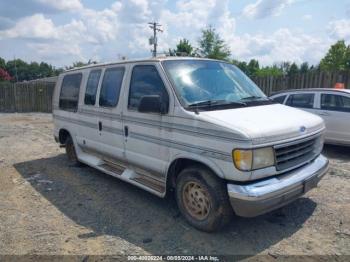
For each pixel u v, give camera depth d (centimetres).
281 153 367
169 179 434
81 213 468
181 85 425
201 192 394
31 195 544
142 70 473
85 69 624
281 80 1412
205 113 387
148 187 463
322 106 834
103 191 557
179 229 412
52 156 822
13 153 859
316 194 520
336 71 1222
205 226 393
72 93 659
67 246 375
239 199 345
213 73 471
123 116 497
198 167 394
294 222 426
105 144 554
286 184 362
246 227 414
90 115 589
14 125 1454
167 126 420
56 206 495
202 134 375
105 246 374
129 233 405
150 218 446
